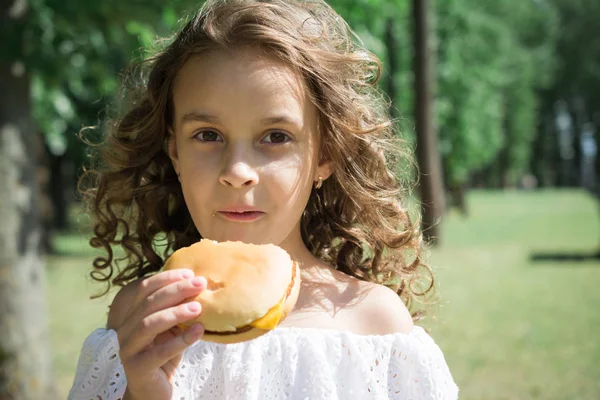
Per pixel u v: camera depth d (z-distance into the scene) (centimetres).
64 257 1703
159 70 202
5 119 480
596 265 1408
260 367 187
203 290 150
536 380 646
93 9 471
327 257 227
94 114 1307
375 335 193
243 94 172
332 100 191
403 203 240
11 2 462
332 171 203
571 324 877
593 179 6912
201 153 175
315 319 193
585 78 5600
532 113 5053
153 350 145
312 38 190
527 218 2919
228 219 173
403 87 1712
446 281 1252
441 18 2170
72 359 721
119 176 232
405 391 191
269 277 152
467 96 2414
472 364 702
